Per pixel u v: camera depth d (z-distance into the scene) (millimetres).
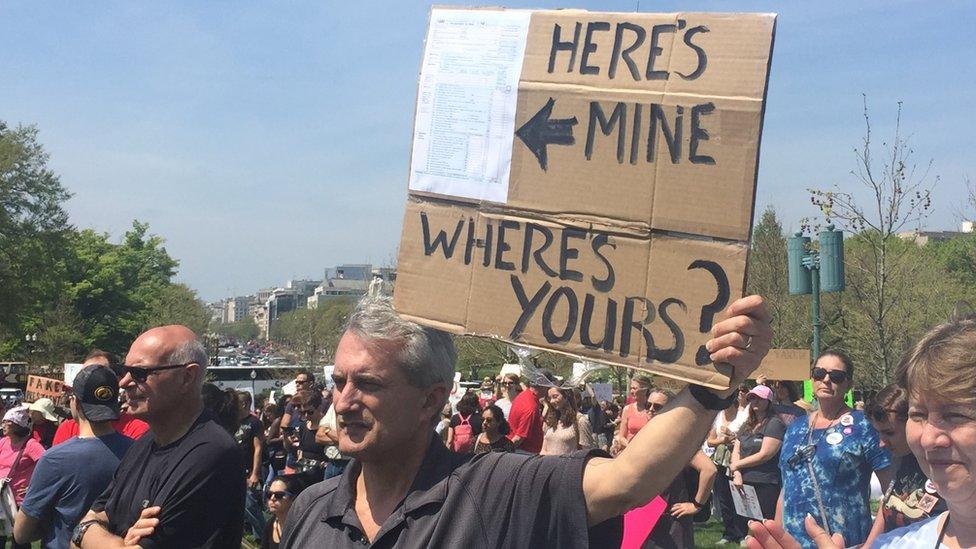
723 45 2023
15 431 7691
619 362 2057
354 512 2199
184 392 3500
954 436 1856
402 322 2244
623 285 2074
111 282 68125
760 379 9883
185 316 74000
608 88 2137
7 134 44750
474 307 2221
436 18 2379
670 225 2033
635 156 2088
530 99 2225
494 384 16922
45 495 4156
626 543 3955
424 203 2330
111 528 3484
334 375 2213
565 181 2162
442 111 2330
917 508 3686
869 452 4305
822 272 10117
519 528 2016
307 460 9453
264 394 19453
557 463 2061
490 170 2252
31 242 44781
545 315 2148
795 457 4543
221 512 3398
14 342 57125
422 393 2197
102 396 4234
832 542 2088
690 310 1993
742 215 1959
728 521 9250
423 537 2049
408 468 2195
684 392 1987
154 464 3445
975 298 21156
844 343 20531
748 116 1969
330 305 69375
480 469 2115
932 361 1893
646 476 1940
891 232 14523
